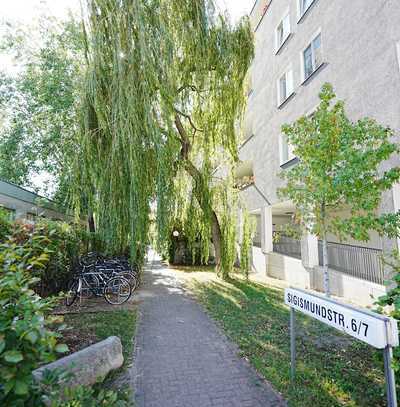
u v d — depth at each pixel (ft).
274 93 40.09
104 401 6.61
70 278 26.53
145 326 19.47
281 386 11.44
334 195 14.76
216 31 29.27
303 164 16.40
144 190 24.50
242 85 33.30
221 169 35.88
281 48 38.50
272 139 40.09
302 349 15.16
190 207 34.58
